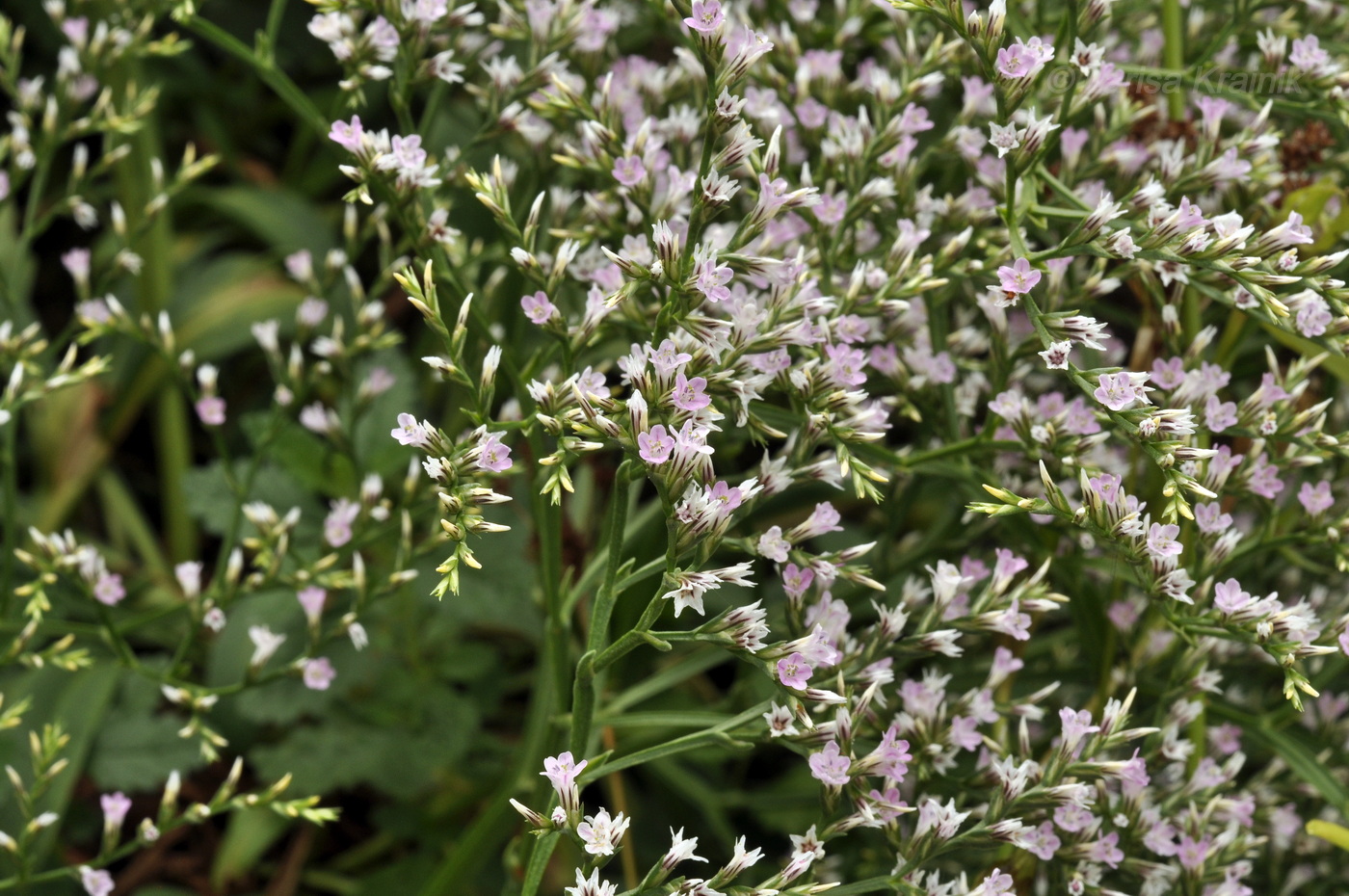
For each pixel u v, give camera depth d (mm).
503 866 800
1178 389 691
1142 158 719
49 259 1025
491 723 860
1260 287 658
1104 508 660
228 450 969
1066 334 659
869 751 692
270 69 743
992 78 665
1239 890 686
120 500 933
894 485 746
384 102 1024
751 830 816
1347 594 755
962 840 669
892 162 714
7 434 771
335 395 876
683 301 660
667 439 645
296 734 799
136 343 920
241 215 969
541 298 672
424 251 698
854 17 747
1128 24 774
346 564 809
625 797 821
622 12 779
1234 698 760
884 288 686
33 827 722
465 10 710
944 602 685
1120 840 696
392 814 807
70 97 788
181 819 720
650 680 752
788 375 680
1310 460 692
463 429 840
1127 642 727
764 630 655
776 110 715
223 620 750
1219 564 690
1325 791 707
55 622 763
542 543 720
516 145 770
